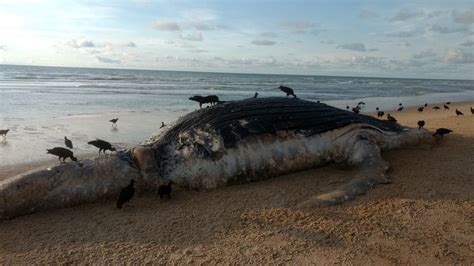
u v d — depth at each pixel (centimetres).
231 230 704
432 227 696
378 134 1129
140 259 619
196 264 603
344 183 907
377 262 601
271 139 962
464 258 605
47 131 1659
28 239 691
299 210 773
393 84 9325
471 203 783
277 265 596
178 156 927
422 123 1398
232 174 920
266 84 7131
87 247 657
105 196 857
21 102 2641
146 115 2278
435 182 898
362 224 712
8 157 1227
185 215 772
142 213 789
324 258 612
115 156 914
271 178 963
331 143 1032
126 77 8200
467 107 3158
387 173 966
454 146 1212
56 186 822
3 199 773
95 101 2952
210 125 950
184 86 5556
